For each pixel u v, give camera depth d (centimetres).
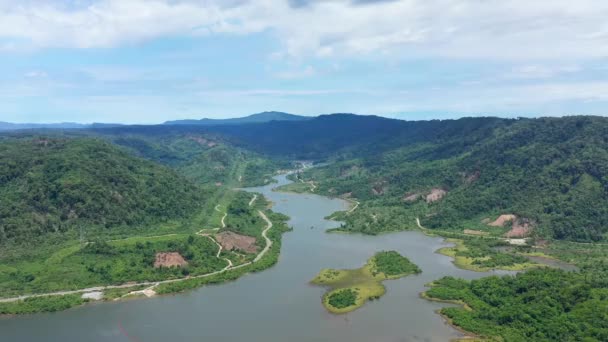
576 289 16225
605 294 15838
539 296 16350
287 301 17925
